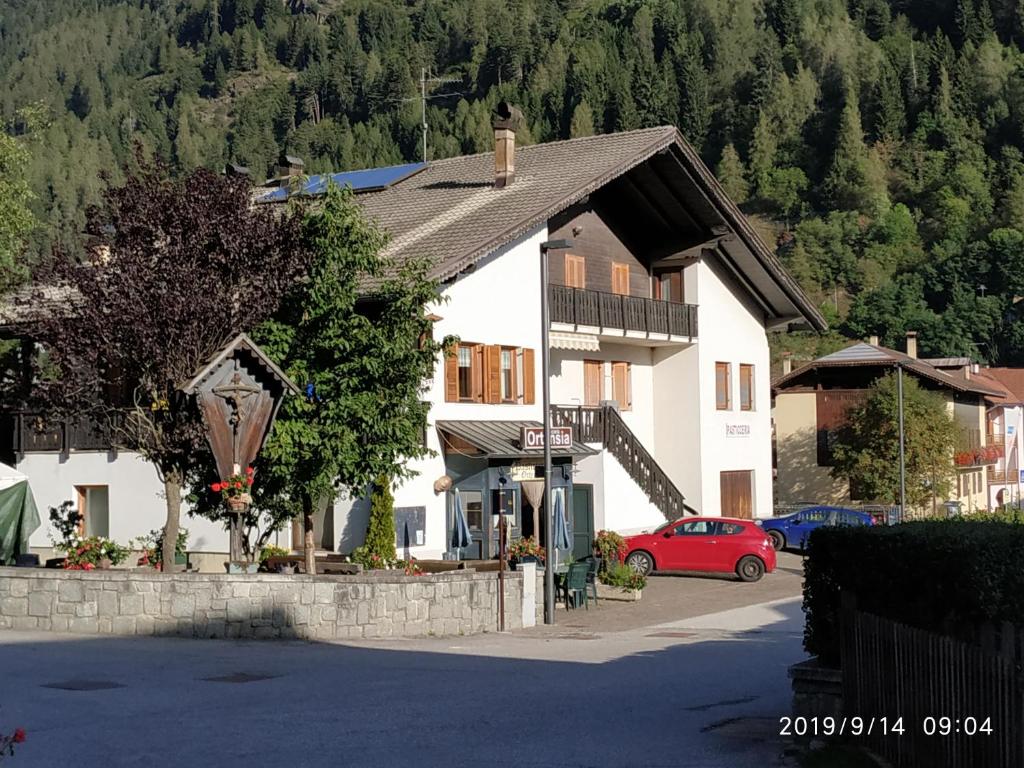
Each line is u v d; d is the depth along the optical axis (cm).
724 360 4538
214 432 2175
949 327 12619
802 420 6334
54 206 14525
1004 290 13262
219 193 2267
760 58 19750
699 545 3566
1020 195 15388
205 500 2377
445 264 3103
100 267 2245
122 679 1620
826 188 16912
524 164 4091
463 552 3219
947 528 1128
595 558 3092
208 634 2106
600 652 2105
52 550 3394
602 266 4103
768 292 4697
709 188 4103
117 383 2319
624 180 4078
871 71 18962
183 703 1447
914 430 5562
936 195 16300
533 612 2572
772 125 18338
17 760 1120
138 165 2364
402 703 1483
